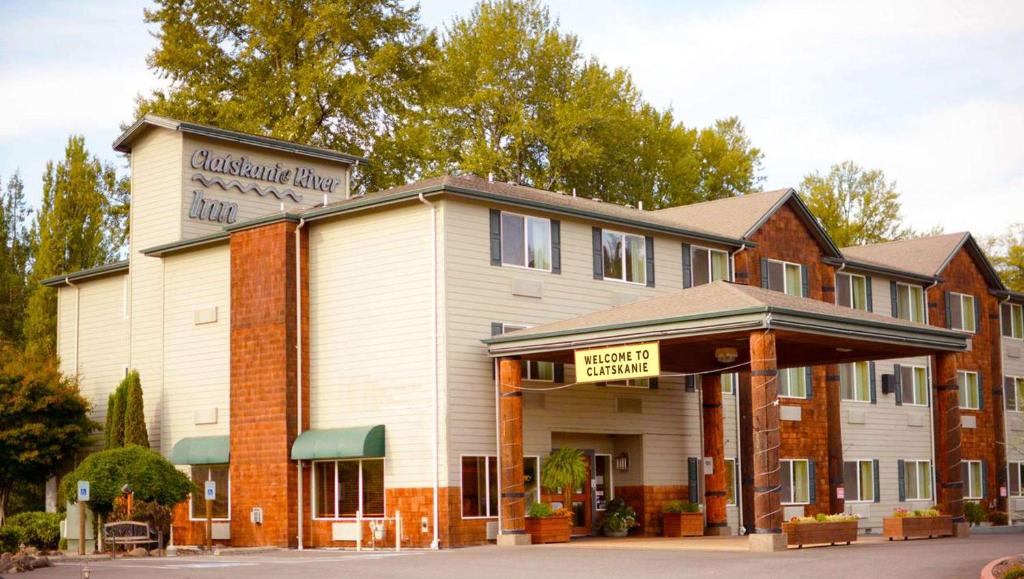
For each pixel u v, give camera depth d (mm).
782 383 43719
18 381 41406
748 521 41156
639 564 24375
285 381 35375
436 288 33312
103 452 34375
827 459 45062
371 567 24938
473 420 33312
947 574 21000
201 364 39062
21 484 45906
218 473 37625
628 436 38656
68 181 60031
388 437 33812
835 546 29266
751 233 42438
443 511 32406
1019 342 56094
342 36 54688
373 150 55969
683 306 30844
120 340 44156
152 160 43188
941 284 51375
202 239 38719
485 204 34500
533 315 35344
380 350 34406
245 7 55750
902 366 49531
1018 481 54531
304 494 35219
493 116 61281
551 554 27750
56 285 46969
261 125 54031
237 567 25781
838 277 46812
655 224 38938
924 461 49750
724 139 70062
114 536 32906
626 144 63469
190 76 55406
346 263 35562
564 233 36719
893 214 73500
